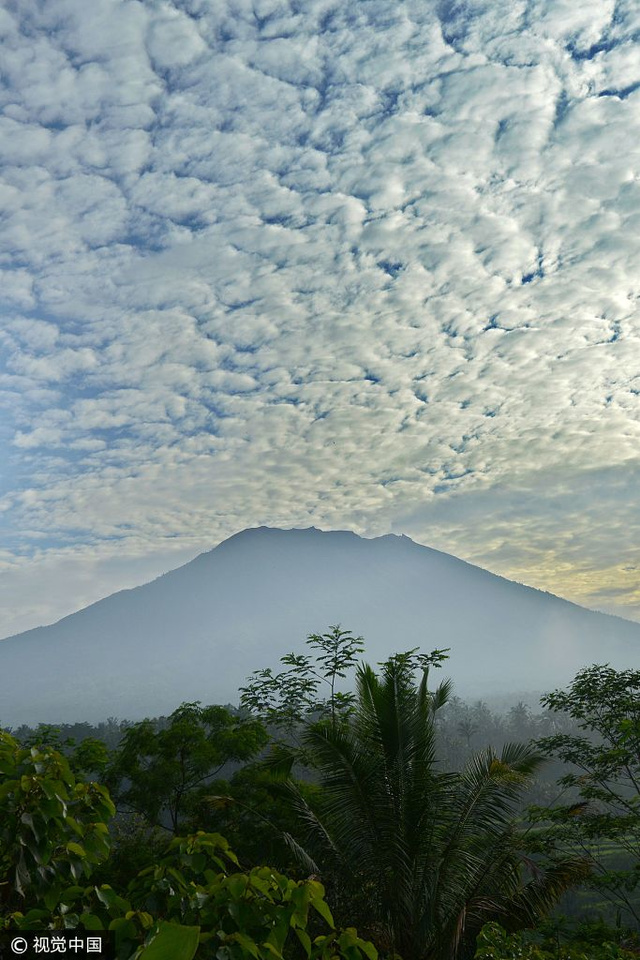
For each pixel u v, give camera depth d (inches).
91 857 124.4
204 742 508.1
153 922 103.5
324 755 466.3
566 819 524.7
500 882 450.9
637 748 499.2
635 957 322.0
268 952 100.9
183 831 471.5
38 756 123.8
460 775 475.8
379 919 446.3
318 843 466.9
